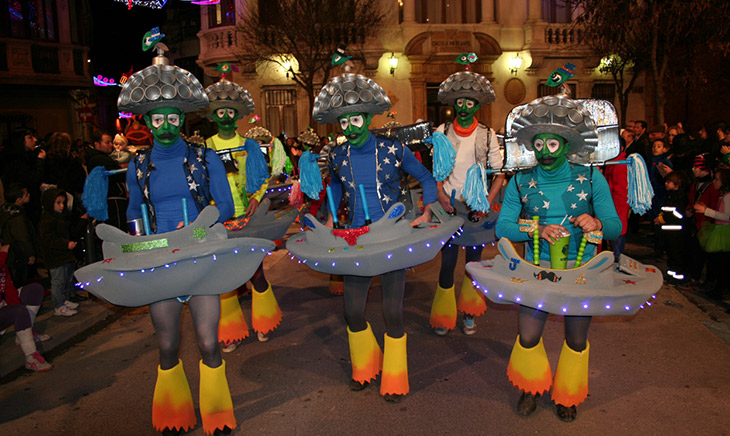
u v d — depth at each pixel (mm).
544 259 3873
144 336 6027
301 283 7867
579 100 4410
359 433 3750
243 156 5598
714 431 3570
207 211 3574
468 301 5438
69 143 9203
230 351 5363
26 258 6453
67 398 4539
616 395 4121
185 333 5938
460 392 4277
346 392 4375
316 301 6949
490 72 22625
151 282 3357
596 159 4281
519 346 3842
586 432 3637
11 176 8727
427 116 22766
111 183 7531
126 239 3568
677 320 5719
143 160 3818
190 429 3904
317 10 19531
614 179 7281
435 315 5465
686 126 11477
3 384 4867
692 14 13188
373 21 20438
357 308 4207
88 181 4102
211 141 5742
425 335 5527
